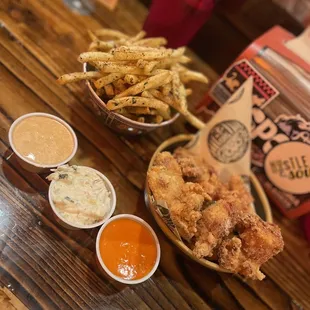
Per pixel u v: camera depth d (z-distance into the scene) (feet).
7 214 0.98
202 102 1.40
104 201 1.03
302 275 1.26
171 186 1.06
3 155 1.05
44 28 1.32
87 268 1.00
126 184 1.18
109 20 1.49
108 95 1.12
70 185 1.01
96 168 1.16
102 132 1.23
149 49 1.12
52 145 1.05
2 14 1.28
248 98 1.24
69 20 1.39
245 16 1.58
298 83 1.23
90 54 1.07
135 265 1.01
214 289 1.12
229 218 1.05
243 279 1.17
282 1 1.53
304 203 1.26
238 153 1.23
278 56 1.26
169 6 1.34
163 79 1.09
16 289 0.91
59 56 1.29
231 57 1.62
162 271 1.08
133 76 1.07
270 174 1.30
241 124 1.24
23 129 1.03
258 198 1.25
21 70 1.20
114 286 1.01
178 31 1.39
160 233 1.13
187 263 1.12
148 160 1.25
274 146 1.28
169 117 1.19
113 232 1.02
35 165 0.99
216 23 1.59
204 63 1.61
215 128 1.25
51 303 0.92
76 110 1.22
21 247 0.96
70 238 1.02
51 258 0.97
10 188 1.02
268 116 1.27
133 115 1.14
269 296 1.18
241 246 1.06
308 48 1.27
